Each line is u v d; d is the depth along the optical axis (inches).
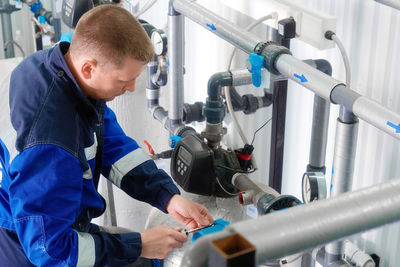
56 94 43.0
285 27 50.6
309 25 49.4
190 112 70.8
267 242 17.3
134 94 74.8
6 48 117.2
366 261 51.9
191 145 56.0
